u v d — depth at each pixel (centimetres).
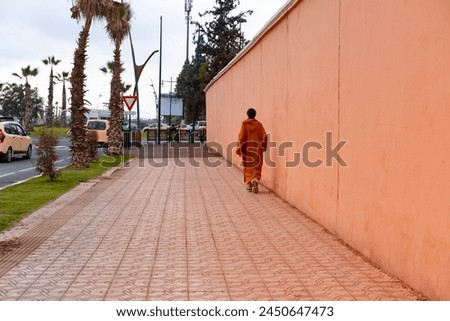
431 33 549
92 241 852
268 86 1484
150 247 816
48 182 1617
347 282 632
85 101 2131
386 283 624
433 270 547
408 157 604
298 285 623
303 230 938
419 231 578
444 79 522
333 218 898
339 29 869
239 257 756
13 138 2516
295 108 1177
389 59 658
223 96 2702
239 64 2086
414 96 588
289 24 1234
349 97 816
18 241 843
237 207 1184
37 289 607
